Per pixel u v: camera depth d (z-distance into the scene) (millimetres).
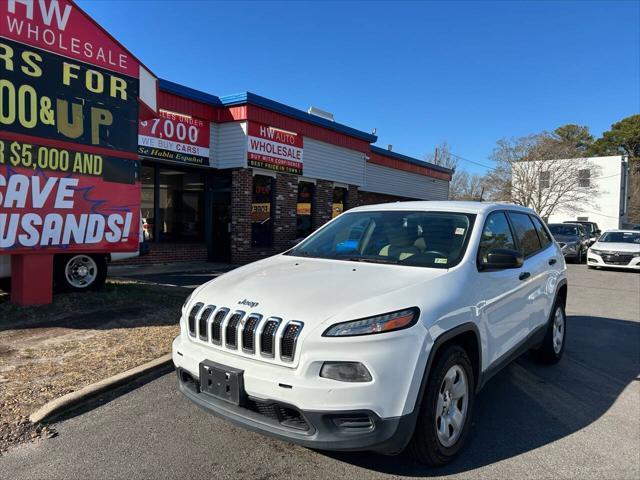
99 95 7422
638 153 58000
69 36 7020
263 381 2799
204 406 3096
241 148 13828
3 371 4484
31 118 6652
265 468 3092
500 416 4012
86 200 7305
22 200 6609
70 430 3590
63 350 5121
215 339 3121
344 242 4289
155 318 6555
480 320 3490
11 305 6809
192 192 14578
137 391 4340
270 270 3719
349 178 18469
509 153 38250
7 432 3465
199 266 13430
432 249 3807
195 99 13266
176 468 3084
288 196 15555
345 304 2895
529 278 4527
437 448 3043
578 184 39812
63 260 7629
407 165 24188
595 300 10039
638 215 55875
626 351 6090
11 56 6426
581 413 4109
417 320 2877
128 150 7844
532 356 5496
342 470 3084
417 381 2801
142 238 8617
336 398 2645
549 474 3100
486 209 4262
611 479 3055
